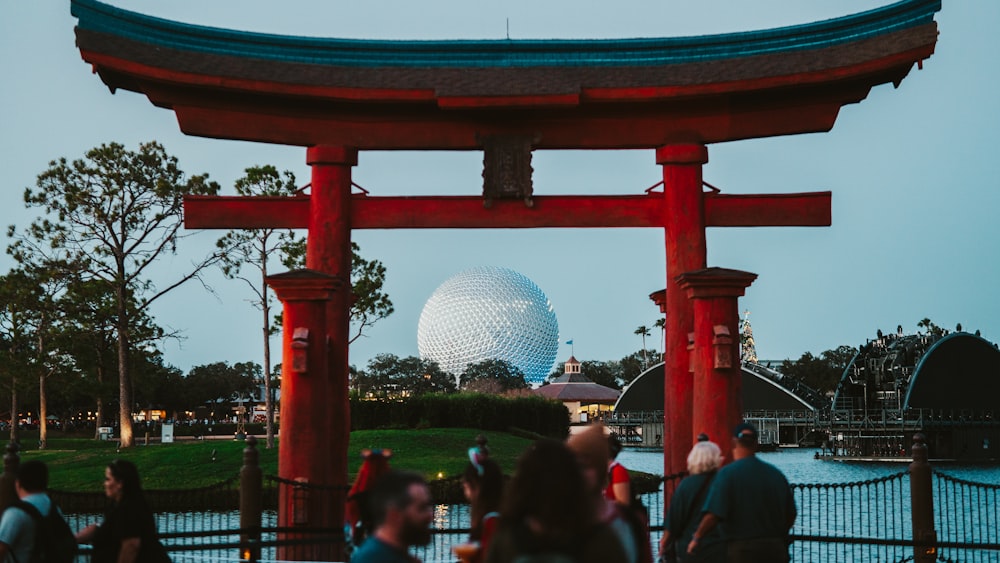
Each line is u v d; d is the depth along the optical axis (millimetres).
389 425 65812
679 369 20297
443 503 40406
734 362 18516
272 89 19672
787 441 140125
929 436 111562
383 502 6676
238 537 24766
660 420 147375
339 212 20484
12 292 59875
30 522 10297
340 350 20219
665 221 20734
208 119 20266
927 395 111438
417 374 147750
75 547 10914
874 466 96938
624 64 20672
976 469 97562
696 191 20625
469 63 20734
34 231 56938
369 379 144625
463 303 164625
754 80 19688
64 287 61500
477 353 163250
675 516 11336
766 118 20578
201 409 158375
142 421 142125
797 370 178000
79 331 64062
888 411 112375
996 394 118938
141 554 10031
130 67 19125
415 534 6688
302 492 18344
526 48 20828
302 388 18688
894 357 114250
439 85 19984
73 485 42469
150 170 57062
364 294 58938
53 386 88250
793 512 10992
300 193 20875
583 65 20688
